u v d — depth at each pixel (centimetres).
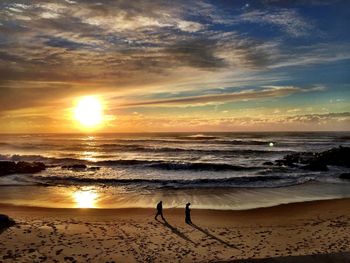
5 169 3962
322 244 1460
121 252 1354
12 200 2488
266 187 2981
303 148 7569
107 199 2517
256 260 1191
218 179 3294
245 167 4309
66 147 8619
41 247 1377
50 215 2003
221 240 1534
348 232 1655
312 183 3184
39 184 3189
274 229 1736
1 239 1454
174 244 1468
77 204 2358
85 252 1341
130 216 2006
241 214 2075
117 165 4706
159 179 3388
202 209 2194
